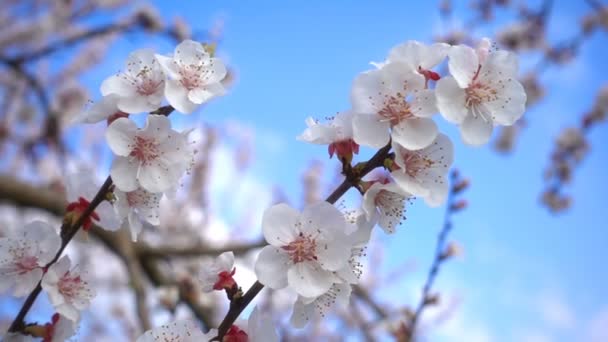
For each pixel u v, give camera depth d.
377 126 0.27
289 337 0.66
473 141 0.28
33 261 0.29
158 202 0.30
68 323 0.30
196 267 0.69
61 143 0.94
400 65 0.27
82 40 0.94
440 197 0.28
